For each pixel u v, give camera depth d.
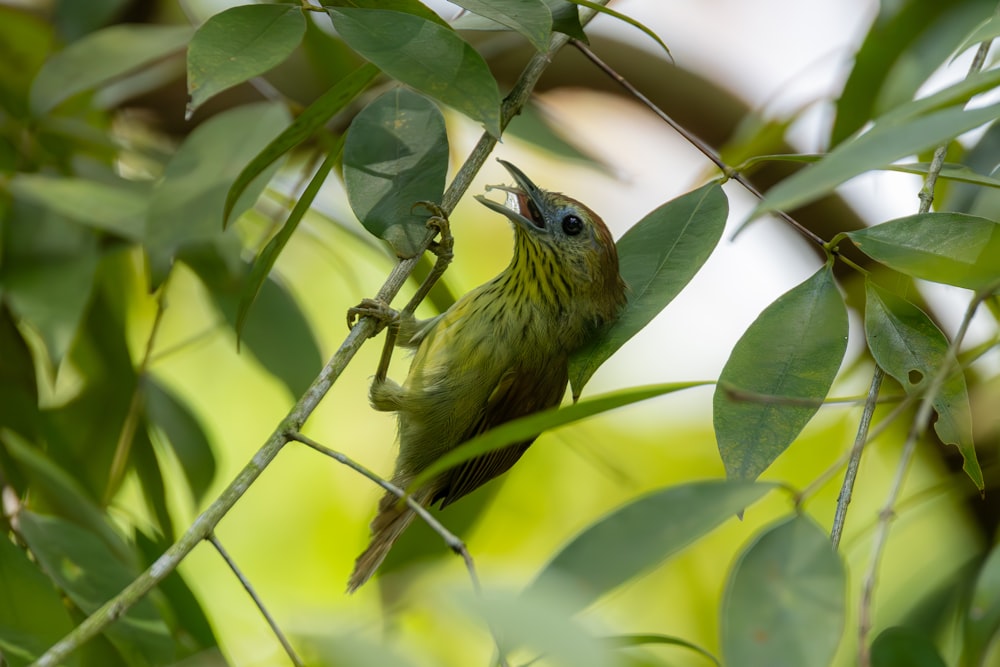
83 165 9.56
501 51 11.12
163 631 7.33
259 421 12.56
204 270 9.09
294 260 12.23
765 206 4.04
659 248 6.82
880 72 8.66
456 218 12.71
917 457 11.00
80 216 8.09
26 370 8.95
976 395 9.50
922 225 5.92
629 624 11.90
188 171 7.82
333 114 6.13
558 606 3.96
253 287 6.33
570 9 6.66
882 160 4.10
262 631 11.84
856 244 5.98
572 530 12.38
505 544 12.39
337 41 9.91
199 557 12.22
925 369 5.96
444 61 5.38
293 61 11.14
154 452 9.45
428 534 9.84
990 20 5.66
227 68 5.15
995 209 8.00
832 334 5.82
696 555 12.04
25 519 7.43
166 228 7.60
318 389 5.95
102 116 10.73
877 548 4.07
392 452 12.55
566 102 12.27
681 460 12.41
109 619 5.22
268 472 12.50
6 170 9.08
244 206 7.57
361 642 4.20
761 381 5.74
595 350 6.73
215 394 12.46
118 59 8.41
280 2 5.59
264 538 12.38
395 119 6.75
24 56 9.86
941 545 10.77
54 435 9.28
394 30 5.45
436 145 6.68
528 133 9.53
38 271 8.34
